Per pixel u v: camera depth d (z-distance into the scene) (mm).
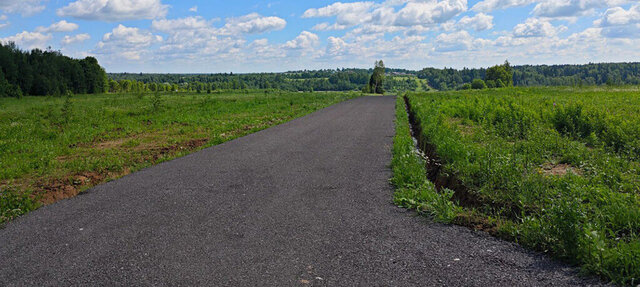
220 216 4293
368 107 24453
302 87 198000
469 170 5258
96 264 3131
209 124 14422
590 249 2855
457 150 6332
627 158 6035
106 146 9969
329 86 198250
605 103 15219
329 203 4750
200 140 10680
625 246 2830
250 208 4570
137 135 12000
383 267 3002
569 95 25016
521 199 4098
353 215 4285
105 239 3680
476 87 118875
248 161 7500
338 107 24844
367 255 3227
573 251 2979
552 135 7930
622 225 3377
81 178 6410
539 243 3301
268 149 8867
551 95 25547
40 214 4578
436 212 4188
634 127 7816
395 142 9148
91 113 18281
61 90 61031
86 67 74875
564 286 2633
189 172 6629
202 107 22312
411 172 5770
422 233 3725
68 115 15961
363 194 5141
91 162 7535
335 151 8477
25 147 9438
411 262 3080
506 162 5176
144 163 7500
